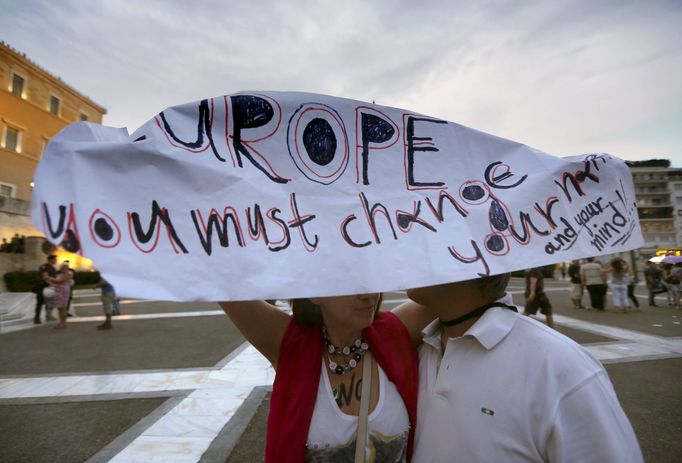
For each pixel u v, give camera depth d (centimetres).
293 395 105
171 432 312
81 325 885
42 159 75
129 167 79
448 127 104
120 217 75
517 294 1451
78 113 2853
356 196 91
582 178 111
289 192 88
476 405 87
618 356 536
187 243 78
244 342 668
